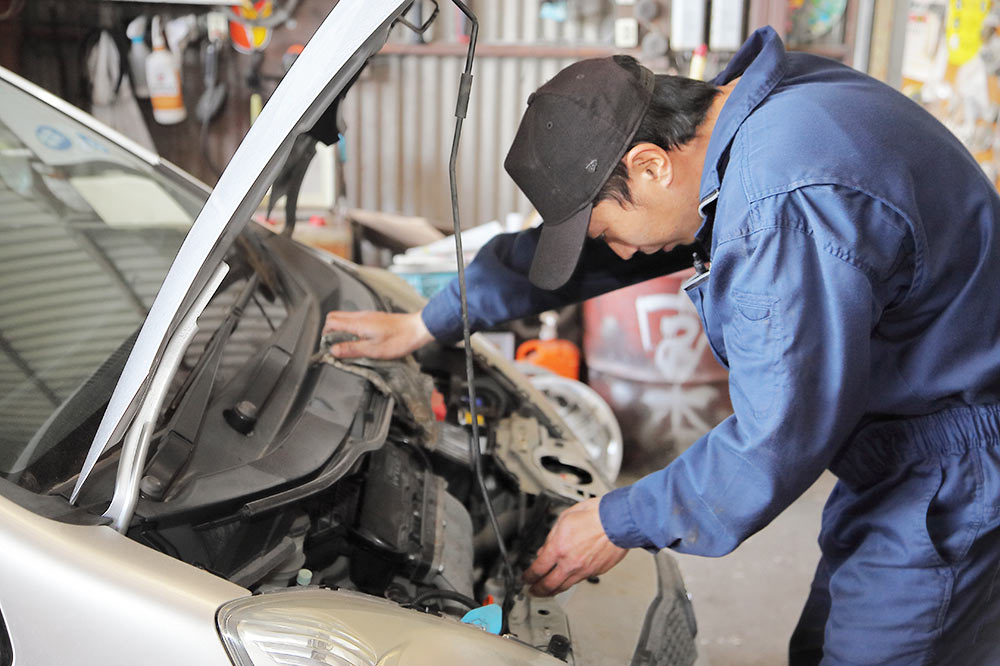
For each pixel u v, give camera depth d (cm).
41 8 318
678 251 157
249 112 343
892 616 124
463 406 171
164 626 83
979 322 116
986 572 124
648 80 119
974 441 121
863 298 103
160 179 172
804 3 345
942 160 114
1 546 83
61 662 84
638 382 297
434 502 139
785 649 226
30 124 163
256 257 155
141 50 327
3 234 133
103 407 105
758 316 104
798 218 103
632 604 134
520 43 347
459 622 102
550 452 165
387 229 343
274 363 131
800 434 105
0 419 100
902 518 123
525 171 120
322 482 111
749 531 111
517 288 156
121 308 127
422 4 324
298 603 90
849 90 115
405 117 356
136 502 92
